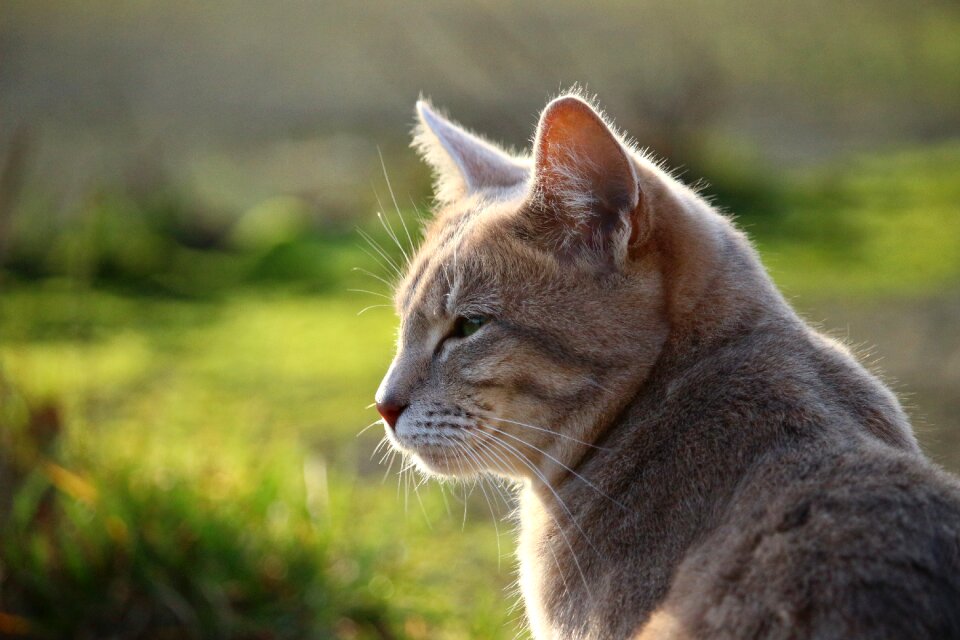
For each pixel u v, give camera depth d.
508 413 5.47
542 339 5.32
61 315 14.73
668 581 4.64
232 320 15.77
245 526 8.27
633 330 5.25
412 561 8.79
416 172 20.17
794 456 4.55
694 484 4.77
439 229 6.14
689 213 5.36
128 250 17.45
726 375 5.05
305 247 18.23
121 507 8.04
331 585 8.16
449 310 5.57
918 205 20.03
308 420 11.88
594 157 5.21
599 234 5.30
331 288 17.25
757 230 18.66
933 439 10.25
